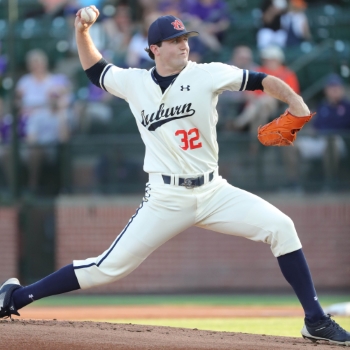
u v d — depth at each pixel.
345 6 57.56
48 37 55.56
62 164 47.81
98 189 47.59
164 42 17.14
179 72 17.44
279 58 47.62
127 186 47.34
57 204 47.94
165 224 17.61
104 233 47.53
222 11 52.47
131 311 36.25
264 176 46.12
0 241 48.31
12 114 47.66
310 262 46.69
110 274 17.88
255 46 52.91
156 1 53.56
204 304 40.28
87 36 18.55
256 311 35.22
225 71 17.30
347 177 46.41
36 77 50.25
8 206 48.19
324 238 46.62
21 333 16.20
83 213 47.75
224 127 46.72
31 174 48.19
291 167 46.25
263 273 46.88
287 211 46.38
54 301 43.78
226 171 46.06
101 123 48.41
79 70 53.72
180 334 17.73
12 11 48.09
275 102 46.34
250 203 17.64
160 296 45.66
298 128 17.11
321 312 17.64
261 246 46.97
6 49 55.47
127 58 50.34
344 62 51.34
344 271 46.69
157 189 17.59
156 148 17.67
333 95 47.19
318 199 46.44
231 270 47.00
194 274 47.19
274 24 53.19
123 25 52.97
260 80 17.20
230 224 17.70
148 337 16.62
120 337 16.38
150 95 17.50
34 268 48.19
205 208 17.72
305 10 56.16
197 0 52.38
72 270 18.08
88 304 41.56
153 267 47.44
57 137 48.41
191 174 17.41
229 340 17.09
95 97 50.41
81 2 56.41
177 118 17.23
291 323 29.08
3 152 48.34
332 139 46.25
